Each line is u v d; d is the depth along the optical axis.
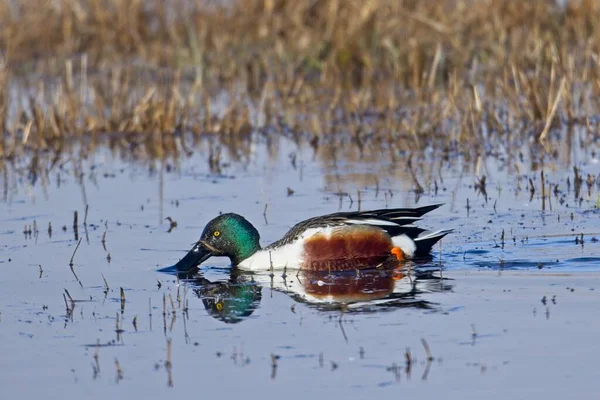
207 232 15.58
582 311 12.58
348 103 26.52
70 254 16.00
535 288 13.65
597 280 13.95
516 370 10.77
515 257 15.18
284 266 15.38
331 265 15.32
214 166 22.23
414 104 26.58
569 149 22.14
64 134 25.34
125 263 15.53
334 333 12.05
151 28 33.81
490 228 16.75
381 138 24.06
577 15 30.42
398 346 11.55
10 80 29.72
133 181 21.08
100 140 25.19
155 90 27.66
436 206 15.90
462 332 11.93
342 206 18.47
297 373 10.88
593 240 15.86
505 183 19.70
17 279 14.66
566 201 18.17
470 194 19.00
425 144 23.48
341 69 29.47
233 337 12.04
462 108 24.91
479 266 14.88
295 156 22.70
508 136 23.42
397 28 30.34
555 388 10.32
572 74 24.95
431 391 10.34
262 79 29.83
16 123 24.56
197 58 30.20
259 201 19.11
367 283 14.33
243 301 13.56
